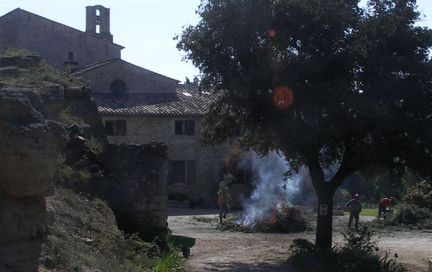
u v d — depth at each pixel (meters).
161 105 42.84
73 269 7.81
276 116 17.16
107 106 41.09
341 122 16.44
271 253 19.70
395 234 27.48
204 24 17.33
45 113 7.91
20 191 6.88
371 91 16.52
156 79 44.69
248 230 27.25
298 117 17.33
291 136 17.39
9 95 6.95
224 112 19.67
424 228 29.59
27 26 46.47
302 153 18.20
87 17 54.16
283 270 16.19
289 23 16.52
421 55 16.92
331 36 16.39
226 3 16.89
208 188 43.25
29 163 6.68
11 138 6.59
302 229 27.84
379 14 17.08
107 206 12.59
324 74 16.53
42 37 46.94
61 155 12.27
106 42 49.25
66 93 15.55
